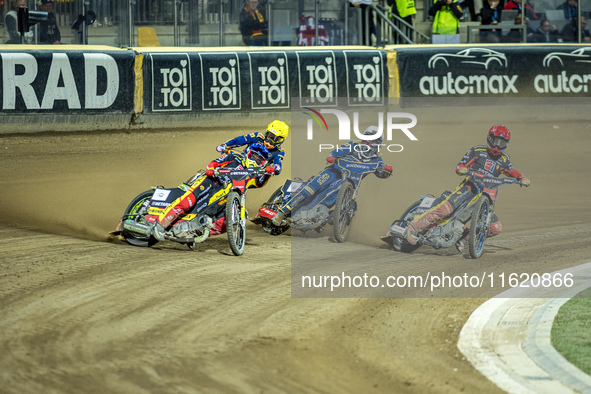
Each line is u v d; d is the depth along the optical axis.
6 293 23.67
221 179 30.53
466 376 18.64
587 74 69.62
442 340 21.31
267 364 19.02
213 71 60.09
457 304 24.91
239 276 27.09
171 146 54.75
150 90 58.28
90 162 48.84
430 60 66.19
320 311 23.59
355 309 24.02
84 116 56.09
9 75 53.09
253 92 61.31
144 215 30.58
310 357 19.64
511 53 68.00
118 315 22.16
